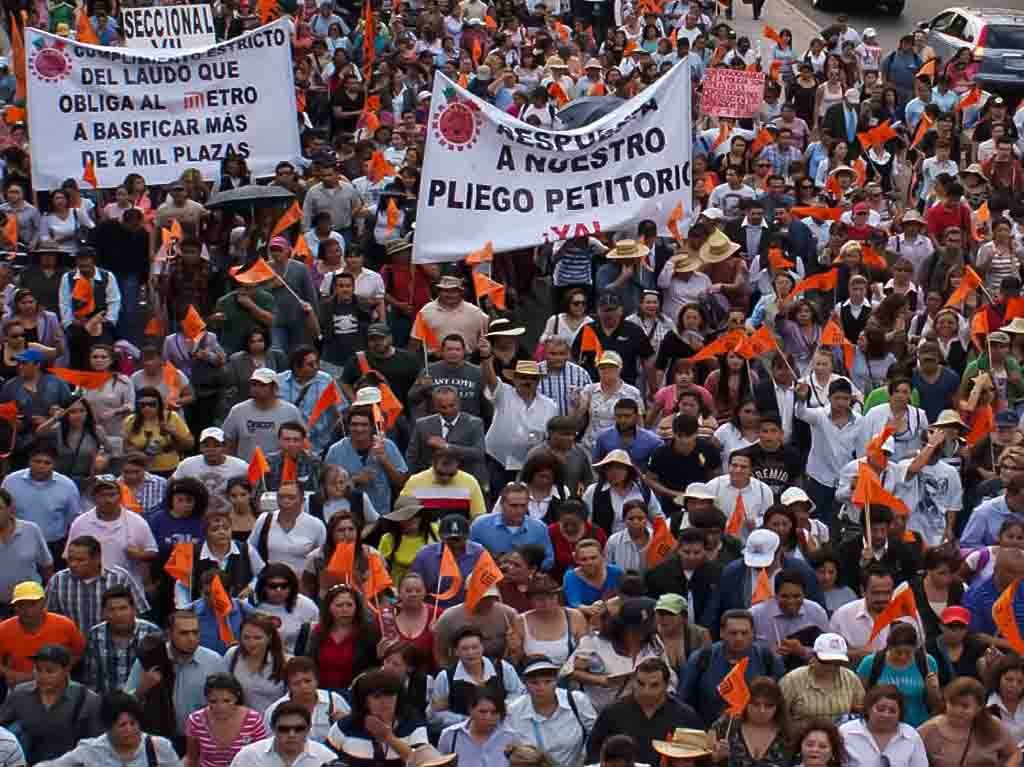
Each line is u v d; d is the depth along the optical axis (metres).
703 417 44.78
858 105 74.00
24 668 34.69
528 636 34.66
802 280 52.06
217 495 40.00
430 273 52.38
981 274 56.97
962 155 71.44
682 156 52.25
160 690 33.00
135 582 36.72
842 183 64.38
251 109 56.78
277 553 37.69
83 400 43.56
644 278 53.47
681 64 52.09
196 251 51.75
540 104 71.12
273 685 33.16
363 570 36.69
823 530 39.53
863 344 47.88
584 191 51.69
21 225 56.22
